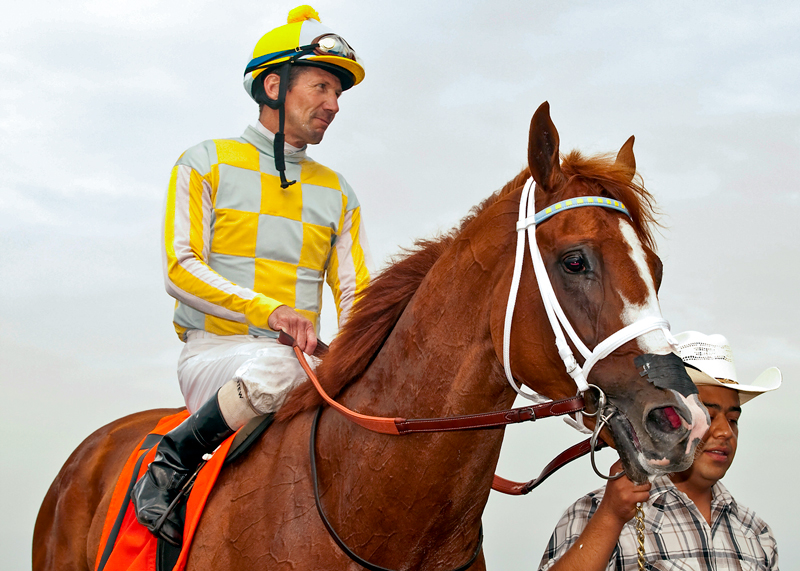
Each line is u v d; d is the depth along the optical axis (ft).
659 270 4.26
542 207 4.30
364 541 4.44
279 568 4.49
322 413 4.98
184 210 5.98
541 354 4.12
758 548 5.33
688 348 5.69
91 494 6.81
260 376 5.15
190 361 6.02
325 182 6.74
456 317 4.48
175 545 4.97
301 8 6.57
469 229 4.60
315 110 6.40
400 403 4.58
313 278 6.49
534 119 4.26
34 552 7.23
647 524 5.21
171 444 5.21
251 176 6.29
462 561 4.69
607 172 4.28
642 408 3.72
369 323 5.02
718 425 5.33
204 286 5.62
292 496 4.67
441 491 4.38
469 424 4.23
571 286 4.01
